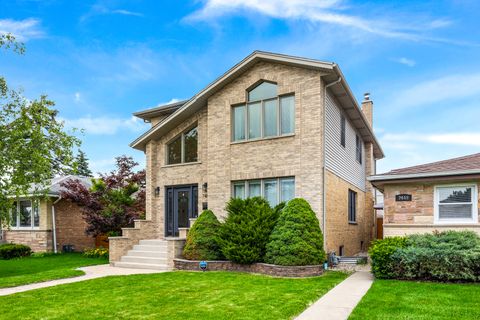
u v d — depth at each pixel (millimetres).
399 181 12797
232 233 12992
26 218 23047
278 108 14625
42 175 13867
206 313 7297
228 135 15602
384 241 11547
